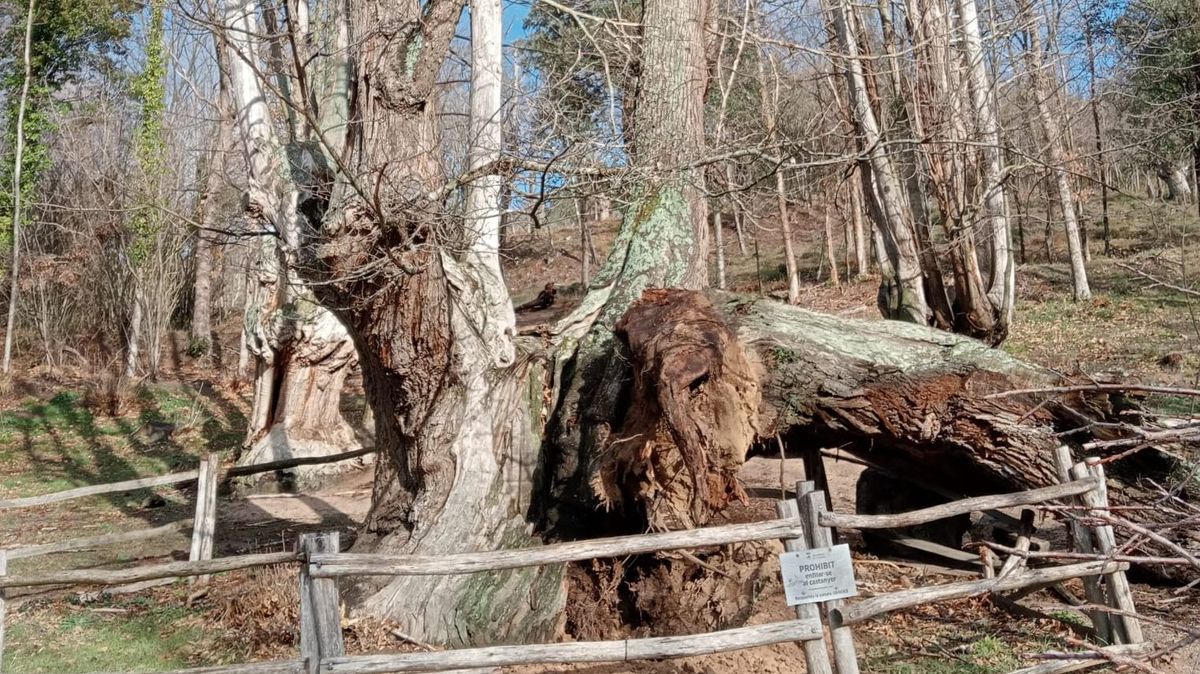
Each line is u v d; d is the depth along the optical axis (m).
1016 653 6.15
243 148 11.33
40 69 26.59
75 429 19.19
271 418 14.20
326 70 7.98
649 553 6.51
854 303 25.28
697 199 8.11
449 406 6.82
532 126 8.80
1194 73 15.17
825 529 5.20
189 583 8.18
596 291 7.88
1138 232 25.31
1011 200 25.05
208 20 6.66
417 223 6.38
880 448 7.89
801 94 16.08
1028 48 13.20
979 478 7.84
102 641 6.96
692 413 5.67
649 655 4.91
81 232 24.78
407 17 6.66
